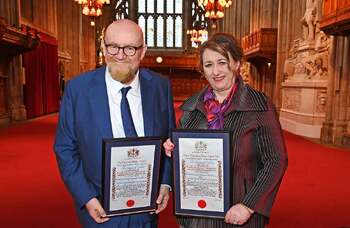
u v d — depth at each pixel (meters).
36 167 6.57
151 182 1.82
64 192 5.09
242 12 21.97
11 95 13.99
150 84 2.02
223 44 1.71
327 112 9.65
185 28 33.47
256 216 1.79
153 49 34.16
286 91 12.99
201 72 1.83
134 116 1.92
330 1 8.06
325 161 7.18
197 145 1.71
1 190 5.18
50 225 3.89
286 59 13.28
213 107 1.83
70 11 22.89
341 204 4.63
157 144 1.78
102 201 1.75
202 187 1.74
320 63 10.53
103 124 1.85
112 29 1.76
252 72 17.98
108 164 1.71
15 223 3.94
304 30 11.53
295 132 11.55
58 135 1.93
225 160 1.68
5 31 10.08
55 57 18.50
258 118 1.73
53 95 18.36
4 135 10.53
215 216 1.74
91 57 28.22
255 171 1.79
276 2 15.91
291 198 4.87
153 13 33.94
